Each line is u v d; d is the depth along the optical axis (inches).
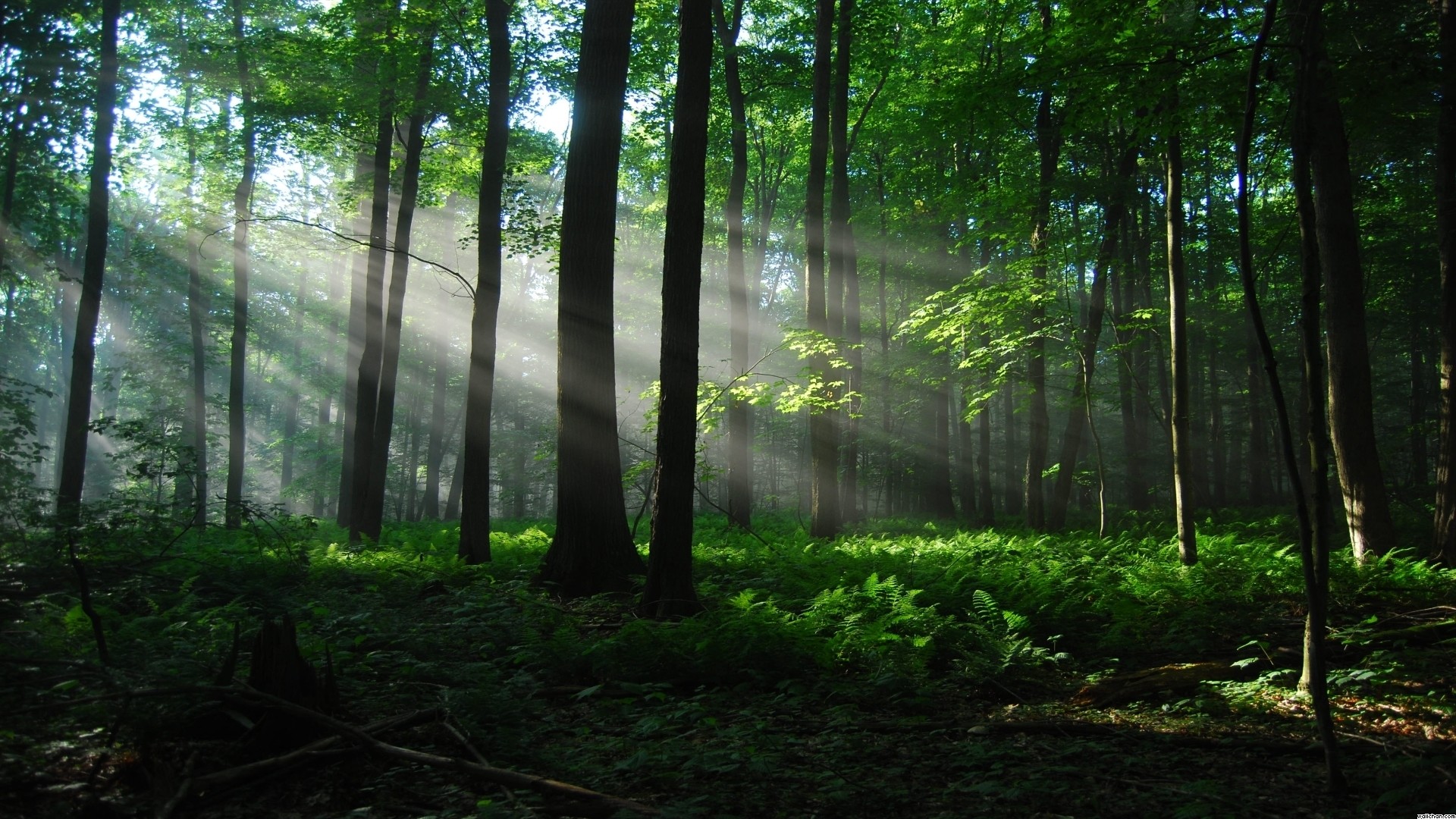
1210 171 1037.8
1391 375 1227.9
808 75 973.8
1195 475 1232.8
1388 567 454.9
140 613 360.5
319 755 207.2
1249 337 1120.2
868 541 671.1
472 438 566.3
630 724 260.8
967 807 191.8
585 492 454.6
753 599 411.2
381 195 772.6
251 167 895.1
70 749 205.3
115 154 916.6
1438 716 249.3
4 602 281.6
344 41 700.0
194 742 217.3
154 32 874.1
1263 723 257.1
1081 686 310.5
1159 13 425.4
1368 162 705.0
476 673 273.0
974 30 876.6
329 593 419.2
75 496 647.1
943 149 997.8
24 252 754.2
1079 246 762.8
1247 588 421.4
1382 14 501.4
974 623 368.8
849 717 263.4
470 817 177.9
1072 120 442.3
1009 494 1211.9
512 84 792.9
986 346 759.1
